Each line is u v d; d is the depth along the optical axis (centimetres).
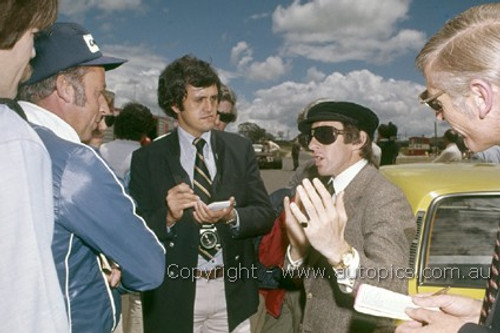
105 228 146
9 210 107
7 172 107
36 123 153
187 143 280
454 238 279
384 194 213
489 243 279
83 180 142
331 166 234
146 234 159
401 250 200
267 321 294
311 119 237
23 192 109
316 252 227
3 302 106
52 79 166
